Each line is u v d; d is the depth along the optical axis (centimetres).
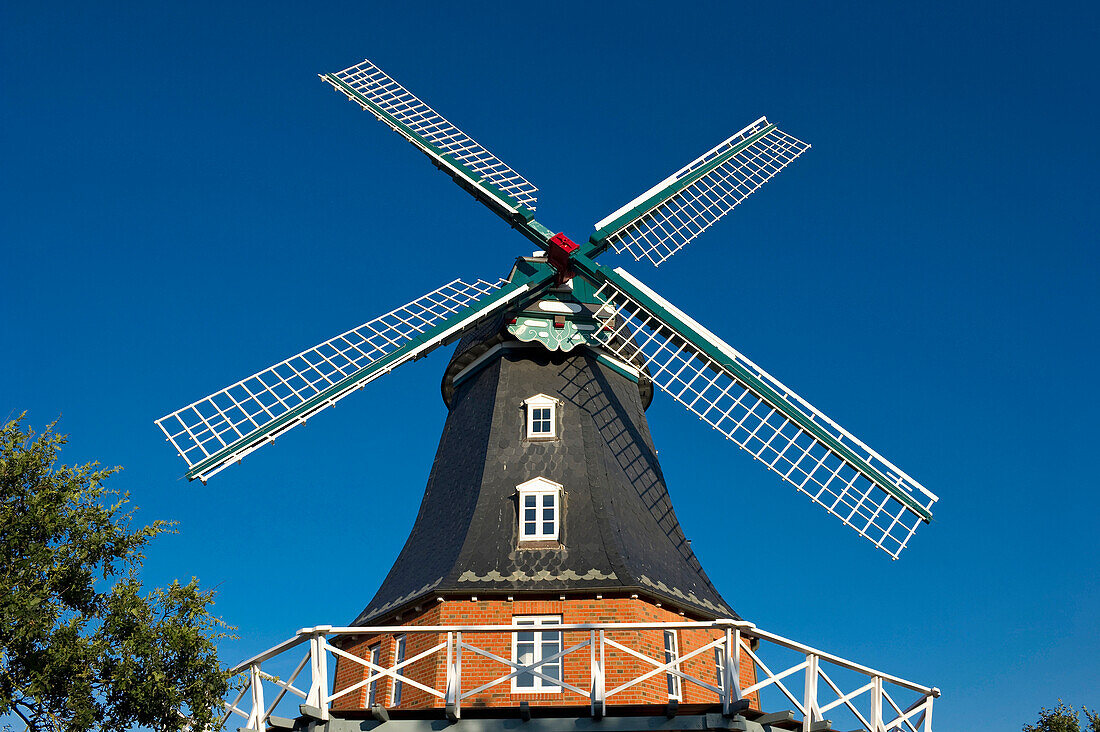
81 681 1720
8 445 1855
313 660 1766
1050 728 2875
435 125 3034
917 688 1919
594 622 2080
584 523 2261
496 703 1994
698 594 2297
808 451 2492
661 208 2988
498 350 2662
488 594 2108
